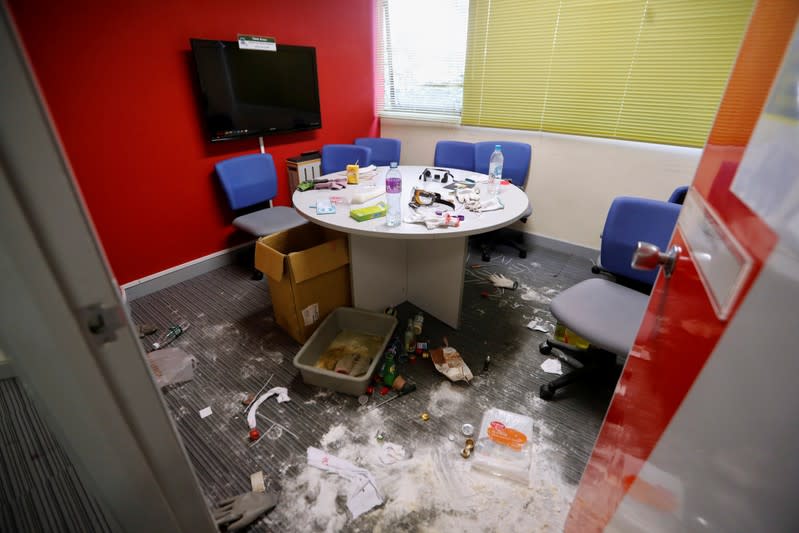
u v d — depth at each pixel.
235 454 1.47
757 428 0.44
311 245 2.27
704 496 0.52
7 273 0.38
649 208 1.54
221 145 2.74
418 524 1.22
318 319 2.04
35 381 0.45
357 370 1.82
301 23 2.98
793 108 0.40
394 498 1.30
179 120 2.46
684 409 0.57
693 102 2.29
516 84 2.94
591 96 2.63
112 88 2.14
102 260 0.43
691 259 0.68
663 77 2.34
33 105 0.35
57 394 0.47
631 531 0.70
